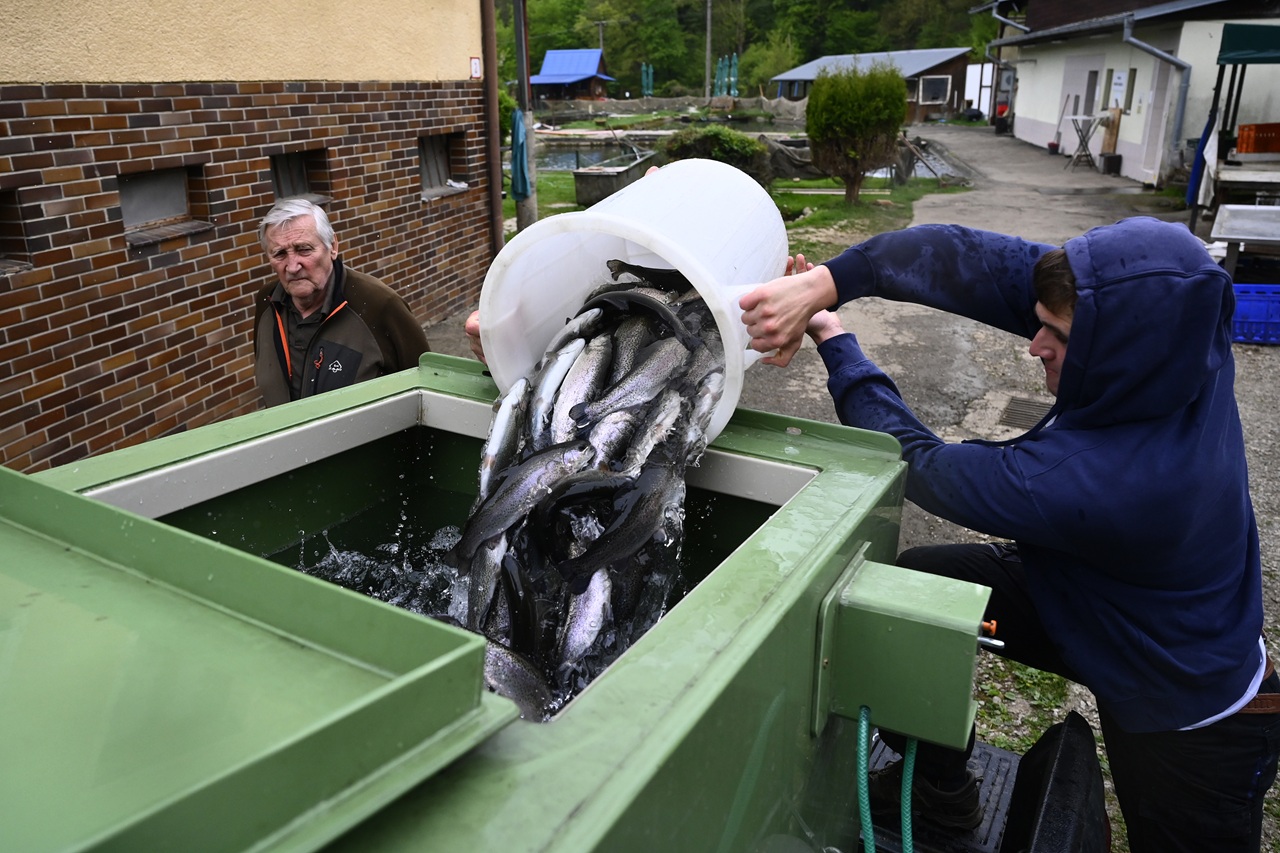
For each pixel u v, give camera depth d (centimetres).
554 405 190
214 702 88
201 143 540
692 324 204
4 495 128
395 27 737
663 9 9031
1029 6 2856
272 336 338
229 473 186
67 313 458
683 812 103
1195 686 176
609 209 183
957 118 5109
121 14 473
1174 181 1734
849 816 189
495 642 150
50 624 102
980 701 330
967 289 199
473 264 918
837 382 209
